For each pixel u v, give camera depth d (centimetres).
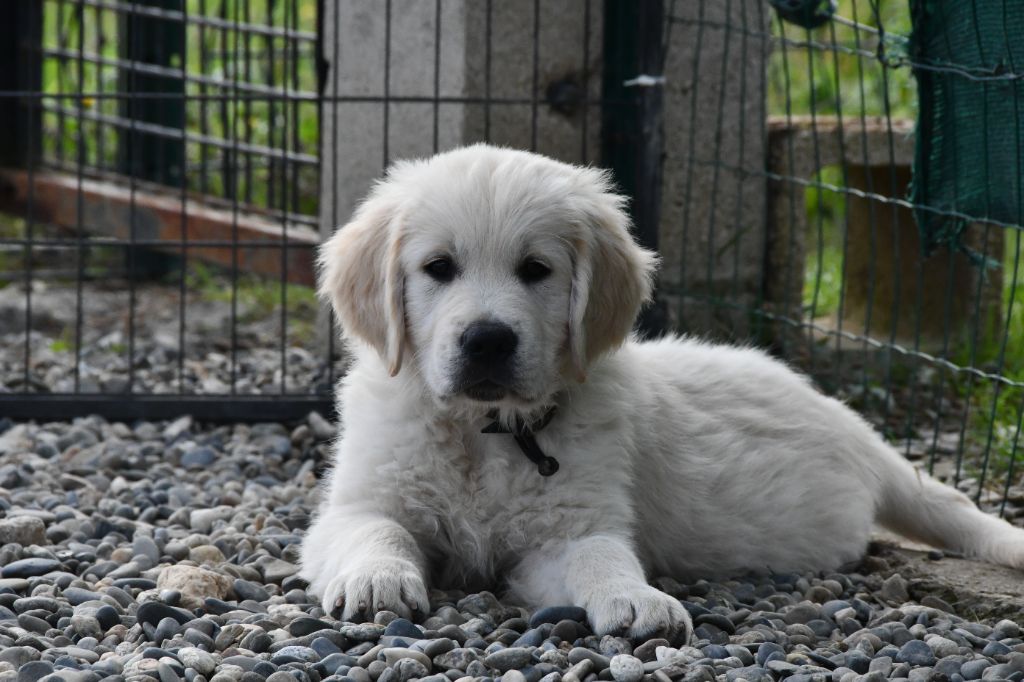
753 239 748
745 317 748
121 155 1012
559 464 406
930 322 775
